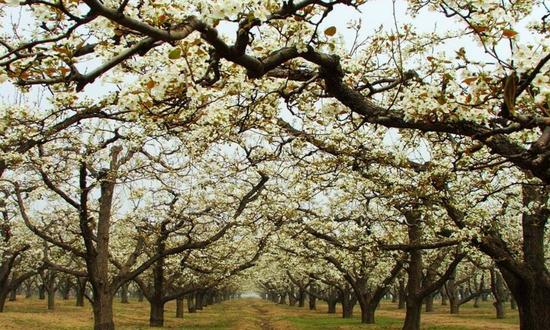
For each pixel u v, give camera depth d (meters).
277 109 7.51
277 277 48.09
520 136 6.59
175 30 3.47
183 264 20.50
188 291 26.84
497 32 4.71
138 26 3.23
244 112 7.66
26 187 16.30
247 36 4.16
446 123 5.45
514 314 40.59
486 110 5.05
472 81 4.78
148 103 4.38
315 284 46.38
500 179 11.41
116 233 23.86
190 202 17.64
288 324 30.70
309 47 4.98
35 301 49.16
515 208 11.75
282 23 4.94
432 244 12.78
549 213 11.43
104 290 15.62
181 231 19.95
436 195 10.48
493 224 12.09
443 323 30.28
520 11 6.36
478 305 57.84
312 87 6.47
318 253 17.94
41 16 3.71
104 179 14.02
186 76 4.18
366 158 9.52
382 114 5.78
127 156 15.05
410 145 9.38
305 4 4.40
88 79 3.53
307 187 12.77
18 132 8.75
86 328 24.75
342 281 31.44
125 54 3.54
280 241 19.59
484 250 11.54
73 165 14.42
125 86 4.61
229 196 17.34
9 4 2.99
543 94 4.24
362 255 17.03
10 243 25.67
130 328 25.56
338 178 11.73
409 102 5.16
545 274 11.43
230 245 21.84
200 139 9.42
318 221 14.41
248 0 3.58
